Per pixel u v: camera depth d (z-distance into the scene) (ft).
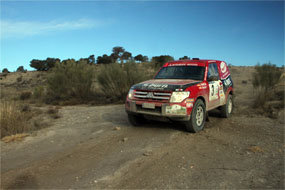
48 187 11.23
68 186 11.23
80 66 51.72
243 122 24.02
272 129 21.11
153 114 18.86
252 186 10.79
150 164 13.37
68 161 14.43
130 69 46.57
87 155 15.30
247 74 123.75
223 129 21.09
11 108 25.00
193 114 18.86
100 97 49.34
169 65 24.48
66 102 45.11
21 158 15.46
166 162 13.61
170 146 16.39
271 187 10.69
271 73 39.06
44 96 55.42
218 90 23.76
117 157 14.65
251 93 52.31
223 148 15.99
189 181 11.28
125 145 16.90
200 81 20.95
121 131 20.89
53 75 51.55
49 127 24.27
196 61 23.57
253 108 32.09
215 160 13.88
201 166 13.03
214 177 11.69
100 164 13.69
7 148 17.62
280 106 31.17
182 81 20.27
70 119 28.22
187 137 18.48
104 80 46.42
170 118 18.35
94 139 18.92
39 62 183.62
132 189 10.68
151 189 10.62
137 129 21.33
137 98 19.90
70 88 49.93
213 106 22.77
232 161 13.74
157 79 22.95
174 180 11.41
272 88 40.57
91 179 11.83
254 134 19.48
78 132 21.68
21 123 23.18
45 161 14.65
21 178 12.35
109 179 11.73
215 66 24.86
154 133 19.76
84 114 31.30
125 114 30.09
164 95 18.56
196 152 15.23
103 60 193.98
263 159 14.03
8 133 21.09
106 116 29.12
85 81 49.08
